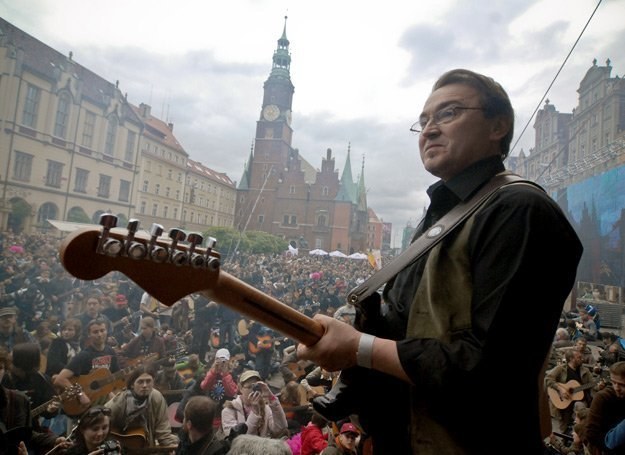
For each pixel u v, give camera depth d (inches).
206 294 32.9
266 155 3147.1
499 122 42.9
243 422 189.3
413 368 31.0
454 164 42.2
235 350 339.3
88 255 26.5
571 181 966.4
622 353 306.2
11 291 370.9
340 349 33.8
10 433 129.3
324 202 3090.6
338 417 38.8
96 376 191.5
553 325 33.0
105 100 1456.7
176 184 1988.2
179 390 229.3
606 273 775.7
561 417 238.5
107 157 1476.4
